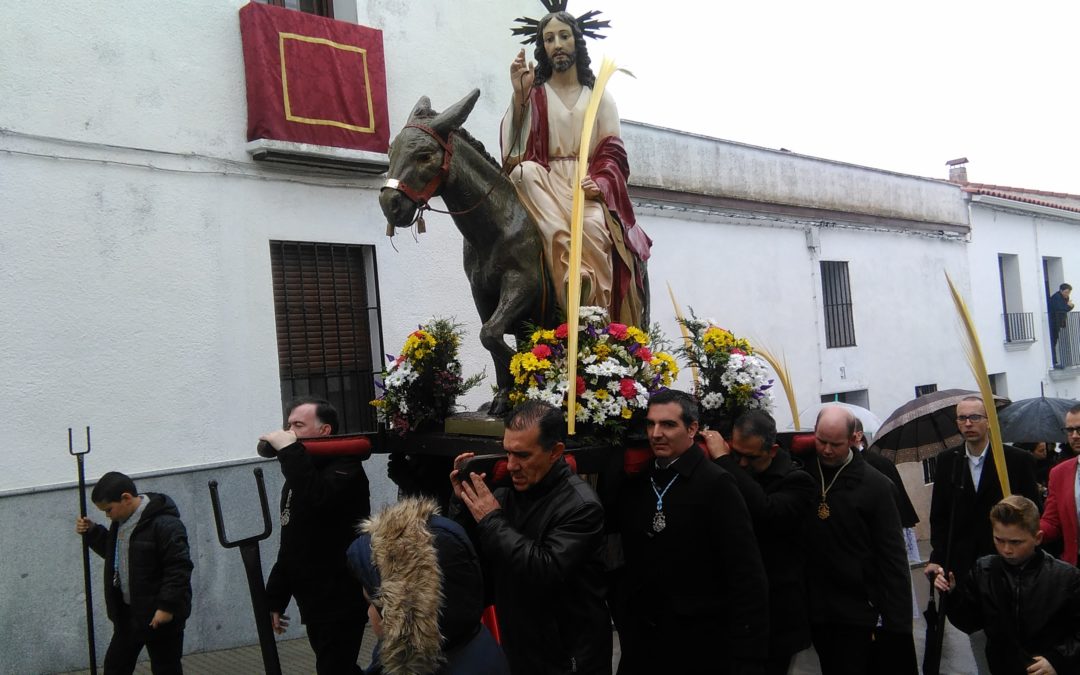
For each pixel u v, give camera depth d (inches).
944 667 250.5
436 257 367.6
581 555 126.9
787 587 172.6
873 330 586.6
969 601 168.9
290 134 320.2
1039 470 309.4
